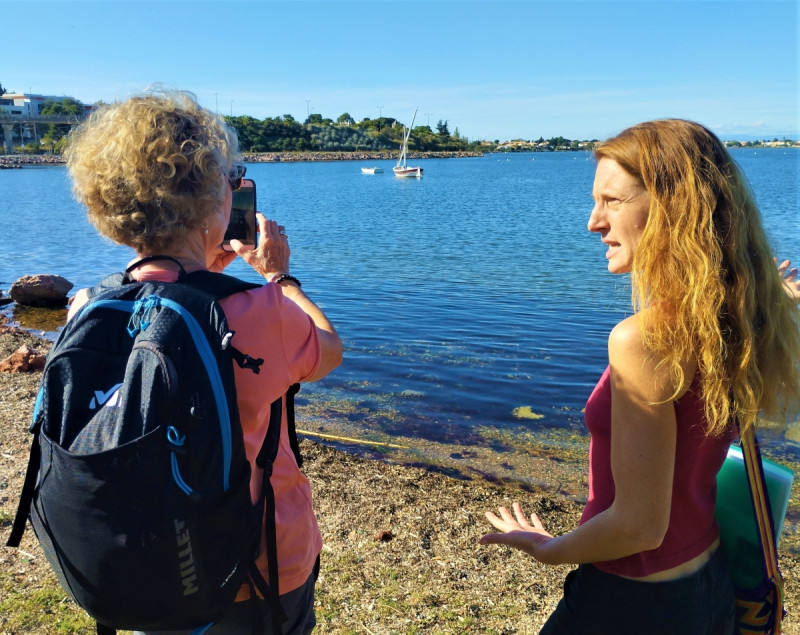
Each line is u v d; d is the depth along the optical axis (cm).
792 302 161
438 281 1528
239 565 143
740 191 152
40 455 146
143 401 129
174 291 143
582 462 573
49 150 12544
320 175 9300
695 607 161
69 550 133
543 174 9619
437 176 9144
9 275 1698
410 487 460
